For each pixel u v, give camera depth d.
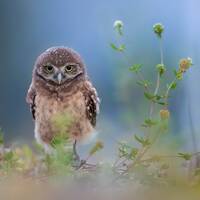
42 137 12.68
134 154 9.53
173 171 9.24
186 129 14.05
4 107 31.83
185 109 18.42
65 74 12.80
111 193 6.59
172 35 29.22
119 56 16.61
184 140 10.70
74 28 34.44
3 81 33.19
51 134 12.51
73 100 12.66
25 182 8.38
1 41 34.31
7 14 34.53
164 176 9.12
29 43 34.69
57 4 35.16
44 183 8.33
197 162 10.10
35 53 34.62
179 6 29.31
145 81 9.99
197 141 11.73
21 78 33.59
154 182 8.78
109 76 31.11
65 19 34.72
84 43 33.97
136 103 13.64
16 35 34.59
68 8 34.50
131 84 13.86
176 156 9.59
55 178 8.86
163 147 10.40
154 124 9.52
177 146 10.45
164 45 28.72
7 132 26.69
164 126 9.58
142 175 8.96
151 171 9.36
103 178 9.09
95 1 33.81
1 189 6.72
